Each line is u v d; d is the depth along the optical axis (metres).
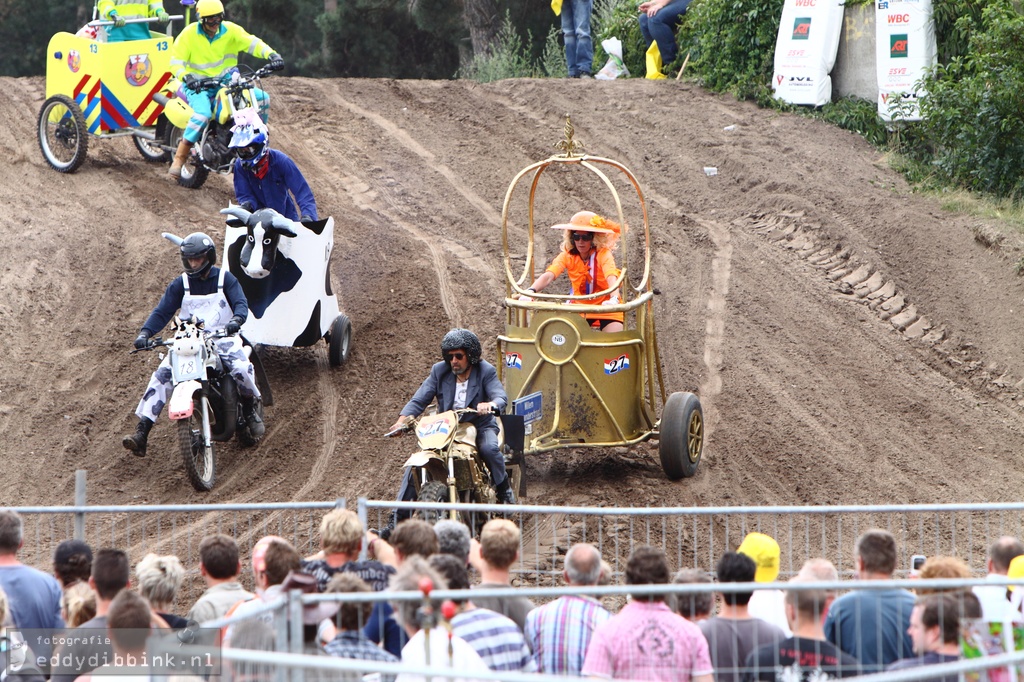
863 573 11.73
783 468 21.55
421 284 27.94
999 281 28.09
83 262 27.44
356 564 12.23
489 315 26.70
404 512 16.83
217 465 21.36
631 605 10.77
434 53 72.94
